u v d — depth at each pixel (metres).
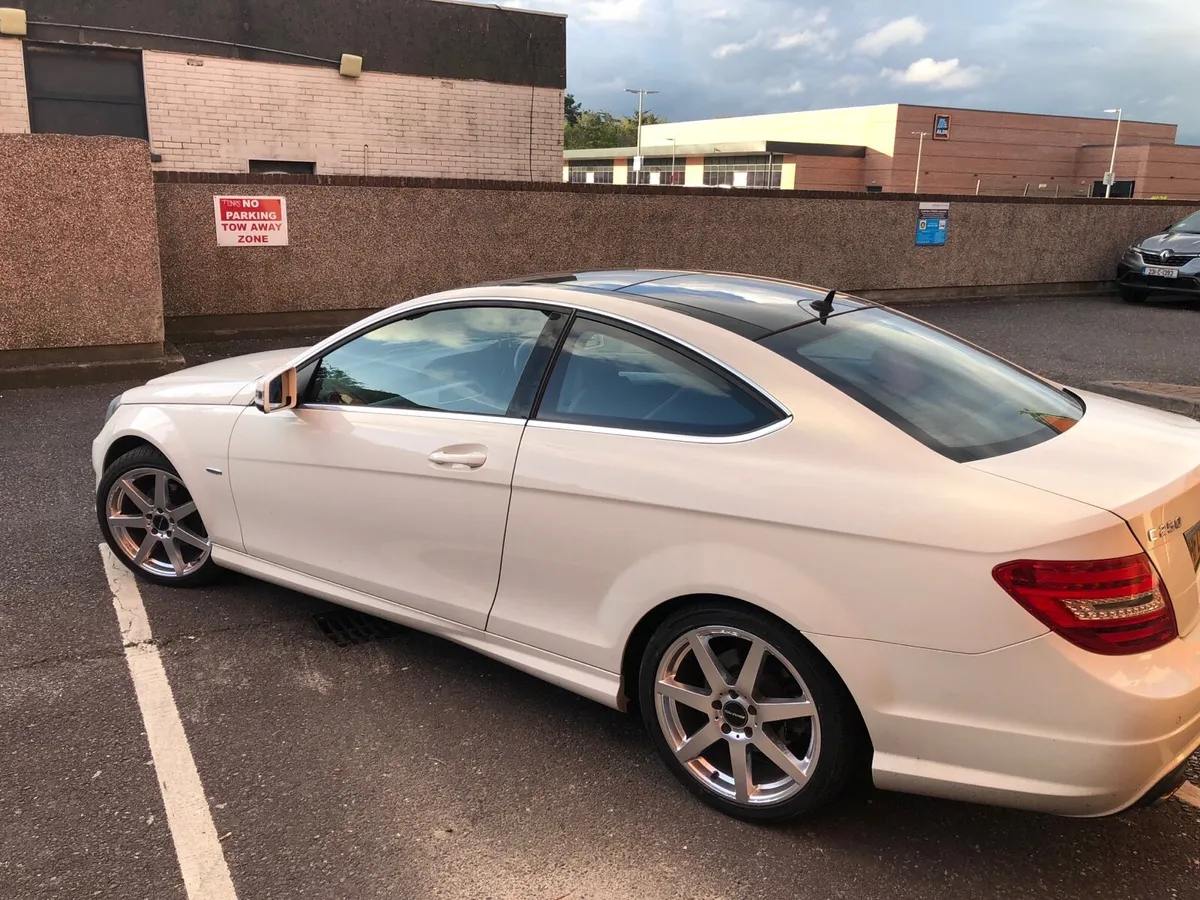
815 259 12.95
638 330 2.89
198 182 9.14
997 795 2.29
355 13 12.48
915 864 2.57
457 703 3.38
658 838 2.68
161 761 2.98
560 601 2.93
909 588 2.29
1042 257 15.28
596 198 11.07
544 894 2.45
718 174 69.38
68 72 11.17
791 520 2.42
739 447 2.59
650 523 2.66
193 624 3.93
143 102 11.64
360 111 12.84
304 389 3.63
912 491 2.33
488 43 13.46
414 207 10.10
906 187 69.00
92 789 2.84
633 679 2.90
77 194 7.82
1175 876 2.54
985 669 2.23
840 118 71.50
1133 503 2.23
